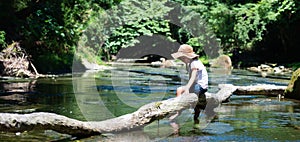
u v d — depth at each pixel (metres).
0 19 14.18
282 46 20.34
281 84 10.91
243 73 14.92
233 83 11.10
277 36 20.30
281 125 5.50
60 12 15.05
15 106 6.88
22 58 12.95
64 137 4.73
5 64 12.61
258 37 18.92
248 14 19.17
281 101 7.84
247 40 20.53
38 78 12.15
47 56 14.16
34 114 4.32
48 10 14.81
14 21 14.43
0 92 8.70
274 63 18.25
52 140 4.58
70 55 14.70
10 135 4.75
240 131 5.12
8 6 14.21
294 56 19.48
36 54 14.09
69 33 14.76
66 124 4.54
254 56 20.12
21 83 10.63
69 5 15.37
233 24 19.70
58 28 14.52
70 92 8.88
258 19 18.70
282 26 18.94
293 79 8.24
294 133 5.02
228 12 19.75
